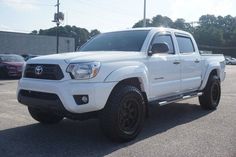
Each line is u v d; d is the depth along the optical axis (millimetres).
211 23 112375
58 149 5648
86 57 5855
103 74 5711
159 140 6160
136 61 6426
